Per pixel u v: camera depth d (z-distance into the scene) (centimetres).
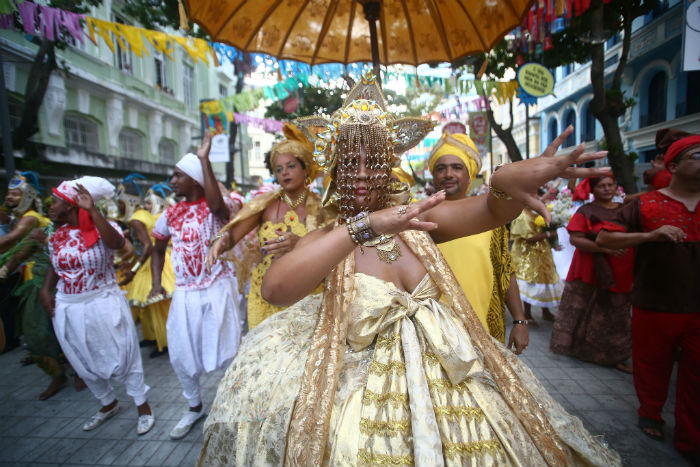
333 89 816
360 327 127
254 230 291
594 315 405
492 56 695
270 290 116
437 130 1041
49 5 411
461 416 113
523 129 2005
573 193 552
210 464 138
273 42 263
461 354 114
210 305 315
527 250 544
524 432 116
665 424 296
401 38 273
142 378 319
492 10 233
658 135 292
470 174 241
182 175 314
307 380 120
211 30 234
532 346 466
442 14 252
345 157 127
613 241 267
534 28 404
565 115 1582
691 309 249
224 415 133
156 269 342
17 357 490
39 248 380
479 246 212
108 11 969
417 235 139
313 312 160
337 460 107
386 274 136
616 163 589
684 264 250
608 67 1217
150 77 1545
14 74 778
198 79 1936
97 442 298
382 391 117
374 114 129
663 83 1058
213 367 311
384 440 108
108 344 304
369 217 109
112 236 304
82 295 300
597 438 136
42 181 985
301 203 282
